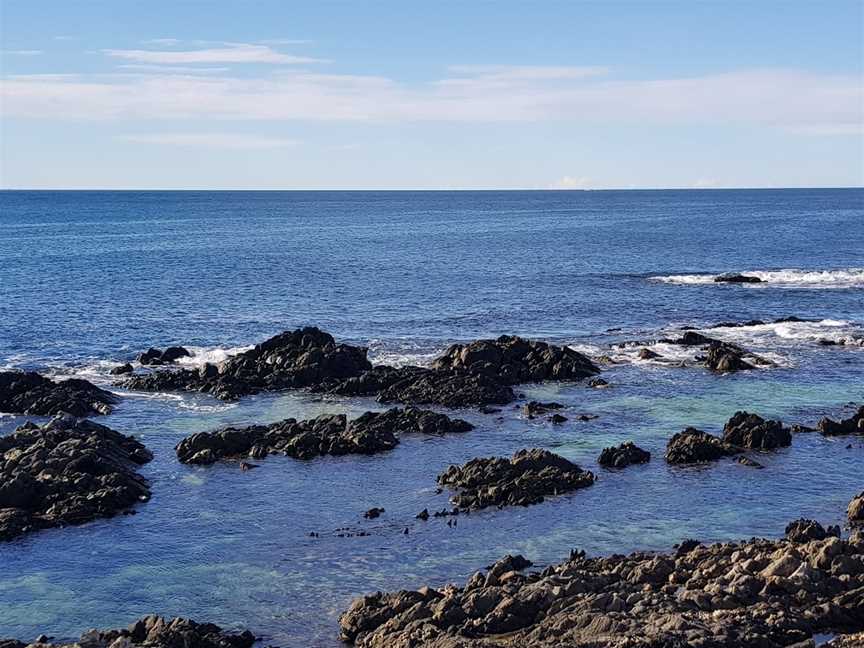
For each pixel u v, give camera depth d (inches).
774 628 1143.0
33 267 5196.9
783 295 4156.0
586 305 3907.5
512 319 3590.1
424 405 2397.9
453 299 4089.6
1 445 1947.6
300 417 2315.5
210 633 1253.1
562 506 1722.4
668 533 1596.9
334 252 6328.7
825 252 6240.2
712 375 2674.7
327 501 1771.7
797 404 2384.4
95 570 1498.5
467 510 1708.9
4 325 3435.0
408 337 3238.2
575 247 6737.2
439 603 1240.8
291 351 2728.8
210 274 4940.9
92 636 1216.2
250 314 3715.6
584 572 1318.9
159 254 6087.6
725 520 1649.9
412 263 5570.9
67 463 1843.0
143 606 1384.1
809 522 1526.8
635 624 1128.2
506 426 2222.0
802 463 1947.6
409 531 1624.0
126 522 1680.6
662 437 2128.4
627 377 2659.9
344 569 1486.2
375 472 1924.2
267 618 1339.8
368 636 1221.1
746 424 2082.9
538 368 2647.6
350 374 2655.0
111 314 3688.5
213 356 2933.1
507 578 1338.6
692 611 1184.8
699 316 3644.2
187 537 1615.4
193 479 1892.2
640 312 3735.2
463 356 2672.2
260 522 1676.9
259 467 1958.7
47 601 1402.6
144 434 2182.6
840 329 3287.4
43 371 2746.1
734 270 5182.1
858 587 1251.8
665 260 5757.9
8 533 1609.3
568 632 1137.4
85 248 6555.1
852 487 1811.0
